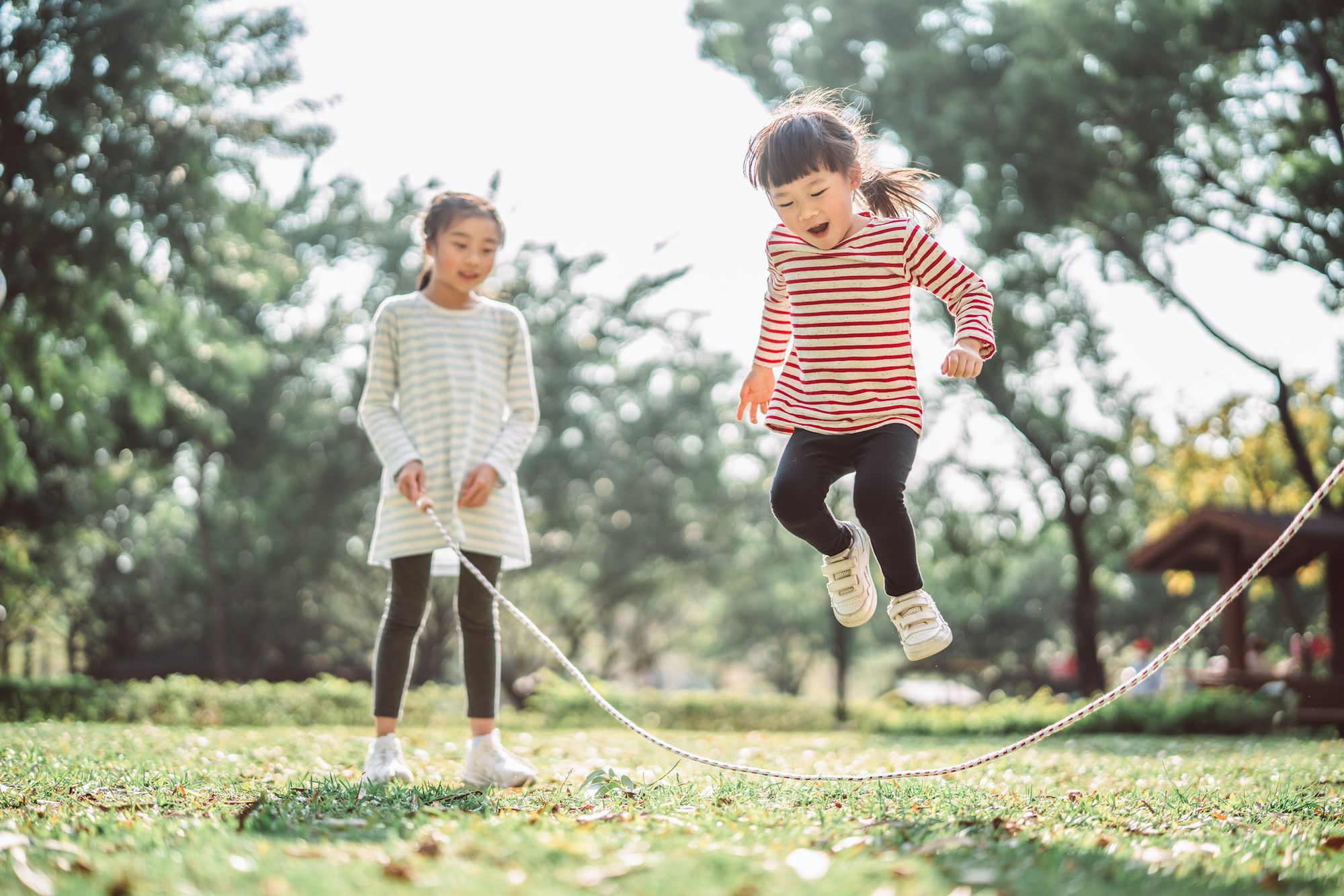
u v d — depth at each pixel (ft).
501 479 14.48
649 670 134.92
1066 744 27.04
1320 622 109.50
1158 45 48.14
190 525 106.73
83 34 47.91
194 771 14.42
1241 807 11.73
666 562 115.85
